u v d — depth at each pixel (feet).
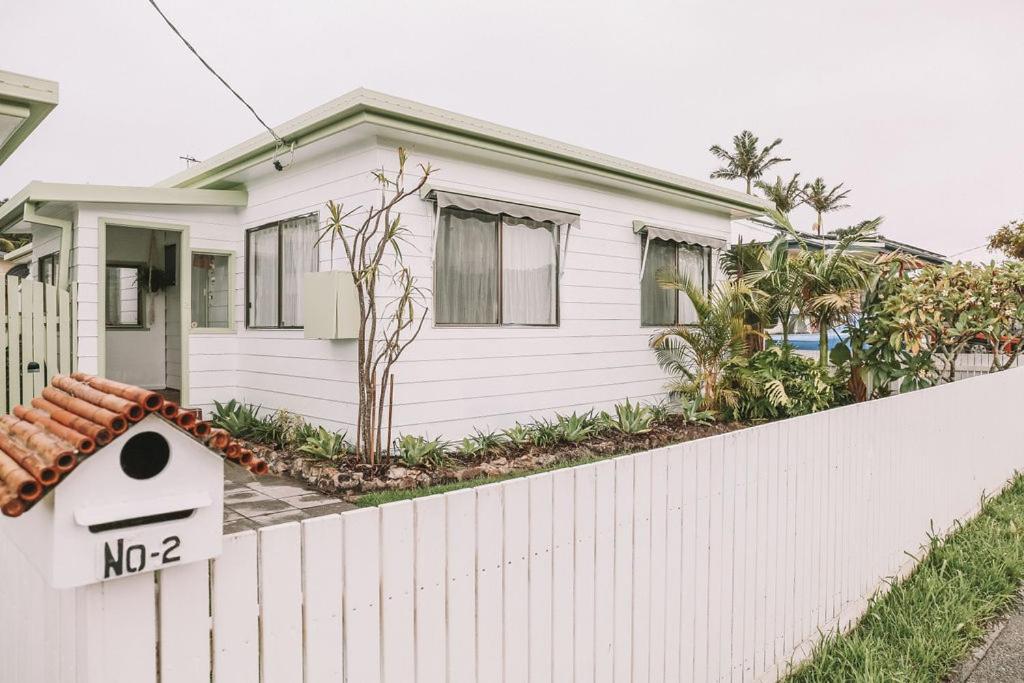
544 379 26.76
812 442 11.29
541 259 26.89
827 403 29.30
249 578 4.71
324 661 5.10
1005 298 26.55
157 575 4.28
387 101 19.76
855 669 10.28
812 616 11.28
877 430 13.50
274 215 25.75
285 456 21.33
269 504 17.06
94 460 3.86
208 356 27.09
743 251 35.68
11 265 43.55
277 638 4.84
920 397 15.53
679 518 8.50
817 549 11.44
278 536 4.85
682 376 33.19
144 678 4.21
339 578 5.18
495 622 6.32
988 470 20.72
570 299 27.89
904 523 14.71
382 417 21.40
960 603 12.69
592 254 28.81
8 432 4.81
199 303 28.96
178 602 4.35
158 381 32.07
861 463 12.87
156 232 31.68
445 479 19.52
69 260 24.67
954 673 10.66
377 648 5.41
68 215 25.57
